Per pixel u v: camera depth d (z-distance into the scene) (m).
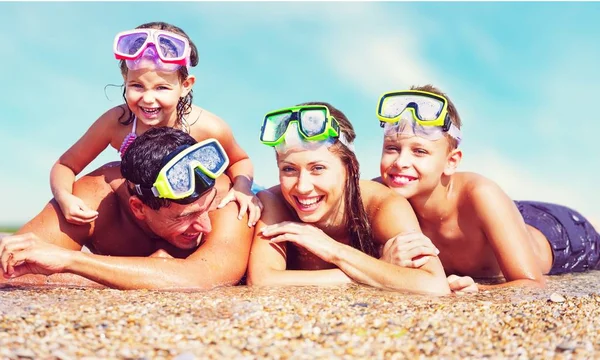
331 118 3.96
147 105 4.35
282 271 3.94
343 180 4.12
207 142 3.89
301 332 2.57
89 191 4.22
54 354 2.18
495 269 4.88
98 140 4.57
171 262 3.81
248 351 2.30
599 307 3.20
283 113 4.04
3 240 3.62
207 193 3.93
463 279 3.89
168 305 3.01
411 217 4.16
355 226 4.20
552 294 3.69
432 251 3.90
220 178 4.54
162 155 3.77
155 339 2.42
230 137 4.91
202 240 4.25
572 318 2.90
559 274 5.27
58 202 4.08
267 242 4.11
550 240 5.53
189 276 3.73
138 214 4.02
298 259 4.29
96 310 2.86
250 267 4.01
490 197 4.50
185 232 4.02
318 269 4.24
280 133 4.00
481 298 3.57
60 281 3.82
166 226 3.97
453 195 4.67
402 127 4.44
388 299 3.31
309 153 3.94
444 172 4.57
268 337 2.49
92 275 3.65
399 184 4.48
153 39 4.30
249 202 4.29
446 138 4.53
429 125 4.40
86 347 2.29
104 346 2.31
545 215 5.73
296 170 4.00
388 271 3.79
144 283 3.65
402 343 2.45
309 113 3.93
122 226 4.27
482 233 4.62
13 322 2.56
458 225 4.67
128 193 4.13
